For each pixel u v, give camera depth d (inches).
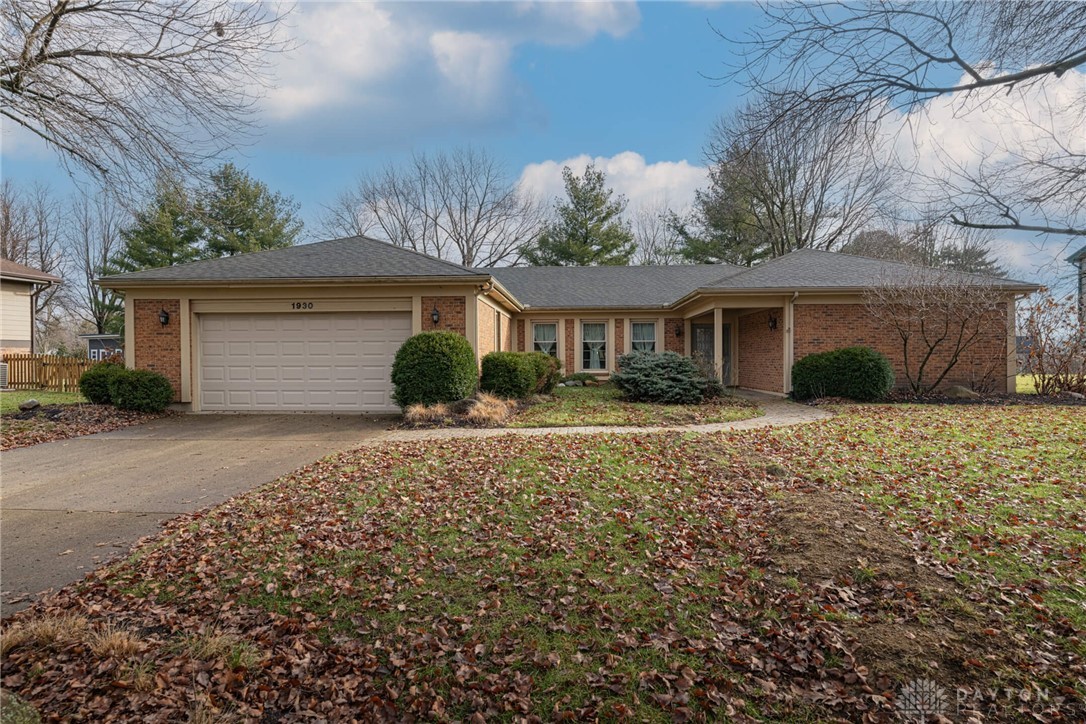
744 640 118.4
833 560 149.9
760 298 565.0
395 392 439.2
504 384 492.7
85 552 168.4
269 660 114.5
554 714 99.3
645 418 418.9
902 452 275.0
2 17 237.9
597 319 749.9
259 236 1050.1
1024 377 665.6
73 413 426.3
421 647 118.7
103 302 1304.1
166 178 297.1
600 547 166.6
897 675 105.0
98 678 108.5
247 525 188.5
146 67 270.4
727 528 177.6
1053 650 110.3
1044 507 187.8
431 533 179.3
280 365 475.8
